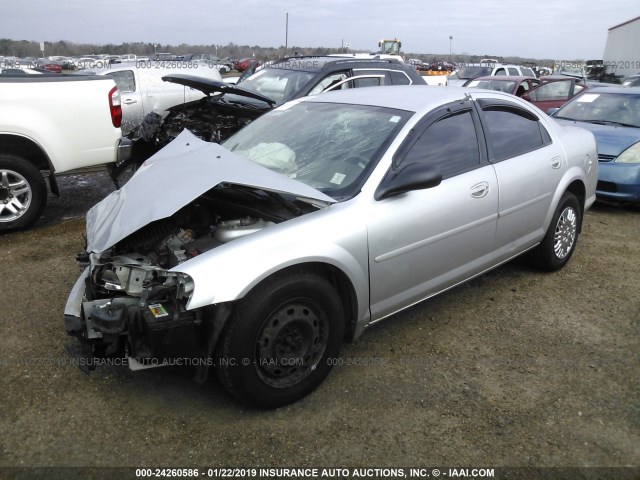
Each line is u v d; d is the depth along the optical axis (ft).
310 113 13.15
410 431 9.16
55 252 16.56
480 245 12.44
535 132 14.40
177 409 9.52
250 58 153.58
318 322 9.68
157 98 33.17
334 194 10.27
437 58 202.69
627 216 22.25
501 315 13.20
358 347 11.66
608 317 13.23
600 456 8.68
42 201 18.60
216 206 10.28
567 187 15.08
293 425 9.21
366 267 10.05
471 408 9.77
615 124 24.97
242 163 10.28
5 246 17.07
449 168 11.74
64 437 8.80
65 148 18.85
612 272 16.05
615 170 22.09
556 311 13.47
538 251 15.25
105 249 9.12
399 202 10.52
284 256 8.91
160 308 8.36
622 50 100.58
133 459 8.41
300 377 9.61
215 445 8.73
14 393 9.81
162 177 10.39
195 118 22.61
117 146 20.12
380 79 24.54
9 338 11.60
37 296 13.52
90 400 9.69
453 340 12.02
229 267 8.50
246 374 8.84
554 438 9.05
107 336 8.56
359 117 12.12
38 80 18.13
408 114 11.66
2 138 17.89
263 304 8.71
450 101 12.37
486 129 12.89
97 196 23.54
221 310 8.61
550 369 11.00
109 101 19.60
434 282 11.62
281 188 9.29
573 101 27.81
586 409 9.78
